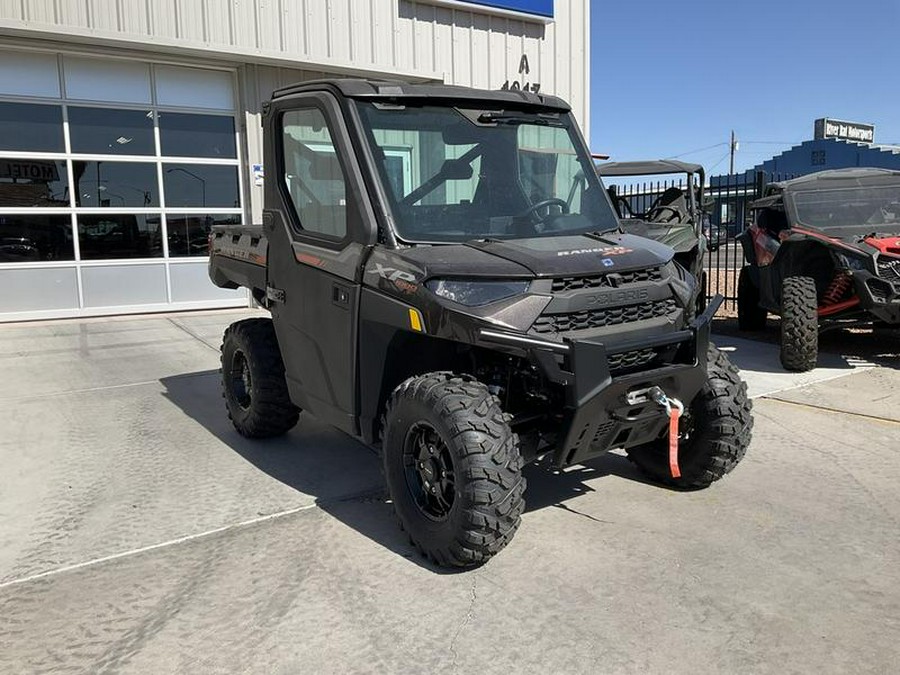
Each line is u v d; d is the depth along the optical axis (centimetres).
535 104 429
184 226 1144
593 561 350
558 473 467
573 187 430
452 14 1306
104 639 294
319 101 394
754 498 425
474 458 317
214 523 401
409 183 378
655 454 438
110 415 609
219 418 601
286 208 438
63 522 406
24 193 1027
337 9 1180
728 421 398
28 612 315
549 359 319
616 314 347
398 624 300
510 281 328
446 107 401
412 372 383
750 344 904
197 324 1048
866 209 838
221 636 294
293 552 365
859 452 502
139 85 1089
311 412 447
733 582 330
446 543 332
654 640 287
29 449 527
